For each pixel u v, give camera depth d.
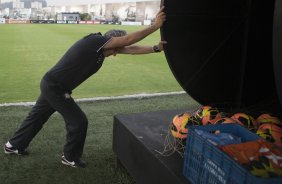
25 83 8.38
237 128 2.62
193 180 2.39
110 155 4.17
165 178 2.66
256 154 2.12
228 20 3.45
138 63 12.32
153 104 6.57
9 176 3.57
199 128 2.54
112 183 3.51
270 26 3.56
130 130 3.32
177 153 2.85
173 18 3.21
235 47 3.56
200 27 3.35
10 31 26.42
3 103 6.42
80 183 3.49
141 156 3.06
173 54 3.29
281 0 1.84
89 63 3.40
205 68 3.48
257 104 3.75
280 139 2.73
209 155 2.21
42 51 14.96
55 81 3.43
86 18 53.88
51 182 3.49
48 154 4.13
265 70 3.70
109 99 6.81
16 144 3.98
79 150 3.77
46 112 3.89
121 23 48.41
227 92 3.65
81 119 3.59
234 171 1.98
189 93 3.45
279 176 1.91
